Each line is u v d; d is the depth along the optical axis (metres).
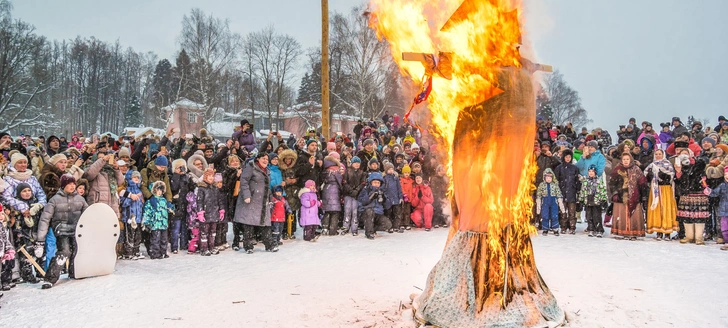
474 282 3.98
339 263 6.86
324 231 9.90
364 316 4.37
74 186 6.24
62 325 4.36
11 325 4.39
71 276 6.10
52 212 6.05
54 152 10.11
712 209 9.10
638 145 12.50
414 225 11.06
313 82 50.28
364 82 36.31
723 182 8.39
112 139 11.37
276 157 8.93
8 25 48.06
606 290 5.18
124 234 7.48
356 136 20.27
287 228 9.47
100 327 4.28
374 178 9.66
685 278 5.76
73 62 70.69
